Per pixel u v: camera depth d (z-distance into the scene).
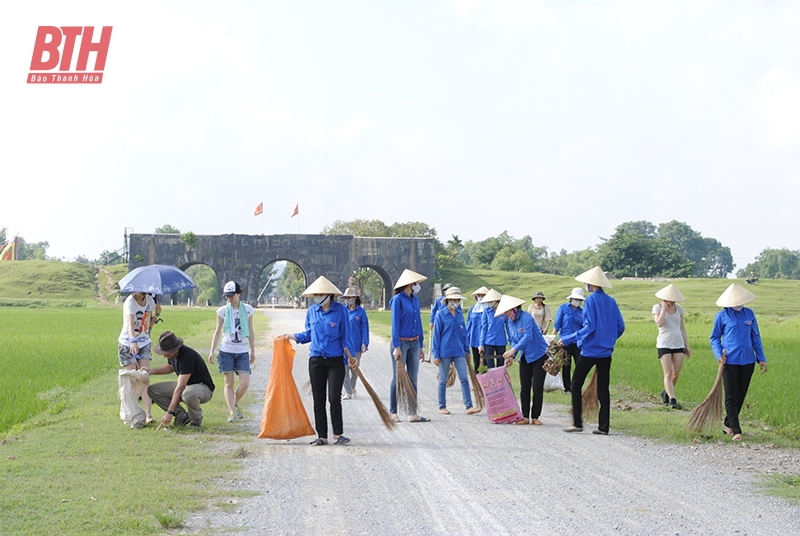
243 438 10.11
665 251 133.12
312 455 9.05
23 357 20.38
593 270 11.12
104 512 6.34
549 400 14.64
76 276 91.56
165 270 11.31
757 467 8.58
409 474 8.04
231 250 76.25
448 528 6.13
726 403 10.48
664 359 13.33
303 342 10.28
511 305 11.90
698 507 6.82
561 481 7.75
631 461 8.81
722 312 10.76
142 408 11.42
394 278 79.44
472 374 12.84
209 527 6.10
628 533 6.04
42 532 5.82
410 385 11.75
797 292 86.44
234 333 11.52
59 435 9.86
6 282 87.38
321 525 6.20
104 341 26.36
